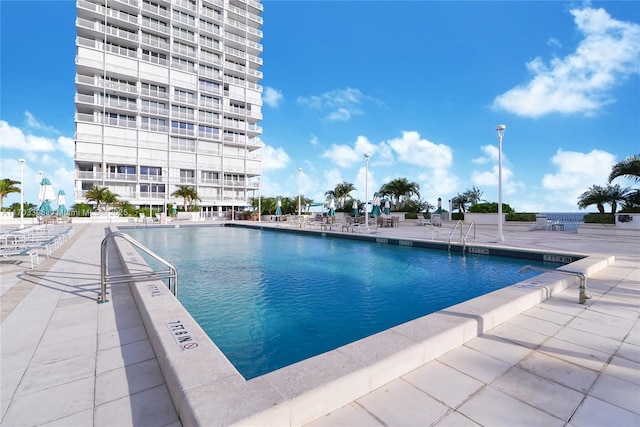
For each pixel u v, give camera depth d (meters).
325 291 6.17
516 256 9.27
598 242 11.44
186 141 43.16
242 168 47.28
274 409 1.64
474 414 1.87
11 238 10.12
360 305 5.33
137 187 38.47
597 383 2.22
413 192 30.45
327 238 16.03
